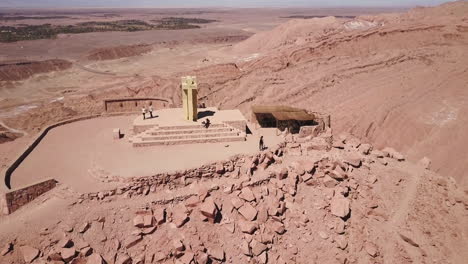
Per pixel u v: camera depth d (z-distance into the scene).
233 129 29.38
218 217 20.97
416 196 24.44
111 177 22.08
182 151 26.31
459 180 39.69
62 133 31.69
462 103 48.38
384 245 21.27
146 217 20.12
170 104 41.50
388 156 28.30
